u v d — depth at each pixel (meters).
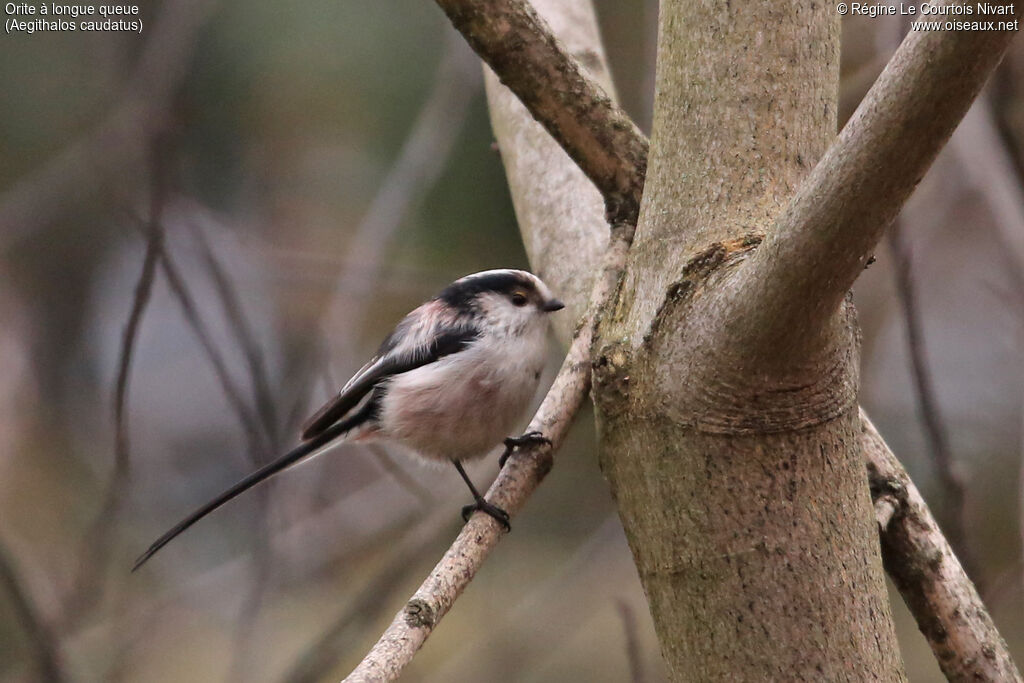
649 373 3.80
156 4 10.66
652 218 4.11
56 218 11.70
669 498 3.74
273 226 11.44
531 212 6.22
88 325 12.78
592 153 5.00
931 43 2.93
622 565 9.70
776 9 4.07
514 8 4.81
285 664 10.05
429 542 8.37
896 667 3.66
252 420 7.93
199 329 7.63
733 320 3.49
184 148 10.83
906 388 10.10
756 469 3.61
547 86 4.91
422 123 8.84
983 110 7.28
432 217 10.69
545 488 10.65
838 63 4.30
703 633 3.68
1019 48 7.54
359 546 10.17
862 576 3.64
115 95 10.48
